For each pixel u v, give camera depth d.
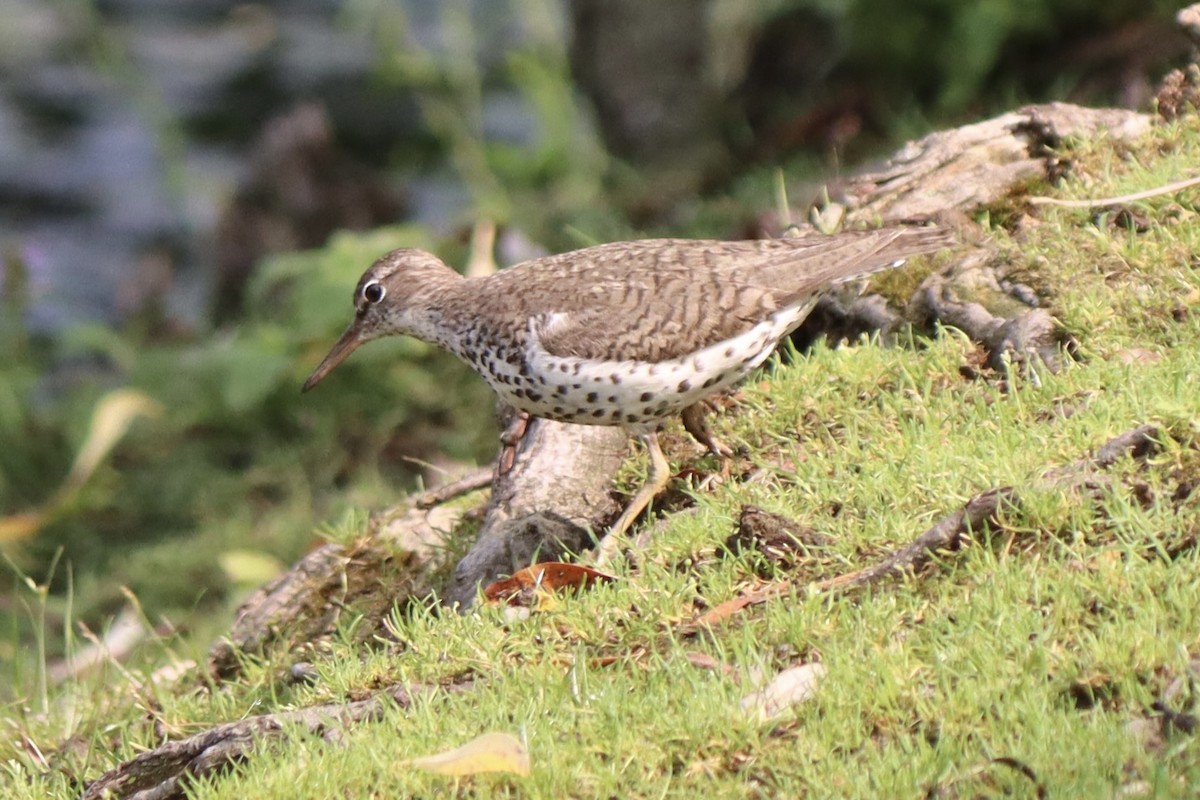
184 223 24.19
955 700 6.83
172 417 17.86
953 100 18.23
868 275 10.05
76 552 16.44
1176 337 9.24
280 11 32.03
